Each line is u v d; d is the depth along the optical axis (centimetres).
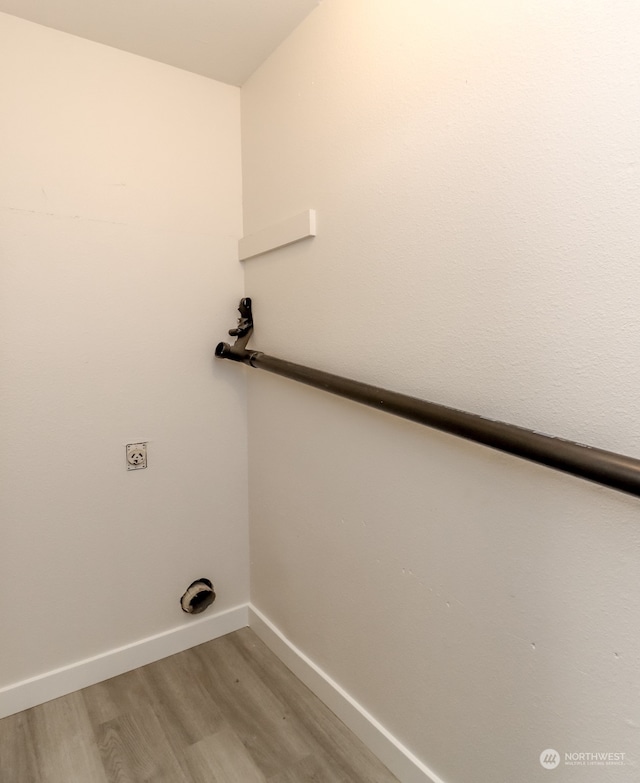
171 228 146
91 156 132
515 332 78
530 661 80
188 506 156
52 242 128
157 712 130
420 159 93
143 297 142
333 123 115
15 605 129
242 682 142
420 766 103
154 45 134
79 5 118
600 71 65
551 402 74
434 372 93
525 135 75
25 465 128
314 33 120
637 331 63
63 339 131
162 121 143
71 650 138
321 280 122
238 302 160
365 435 112
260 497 160
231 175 156
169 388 149
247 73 149
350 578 120
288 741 120
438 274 91
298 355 133
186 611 154
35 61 123
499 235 80
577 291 70
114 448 141
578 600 72
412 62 93
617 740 69
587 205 68
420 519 99
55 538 134
